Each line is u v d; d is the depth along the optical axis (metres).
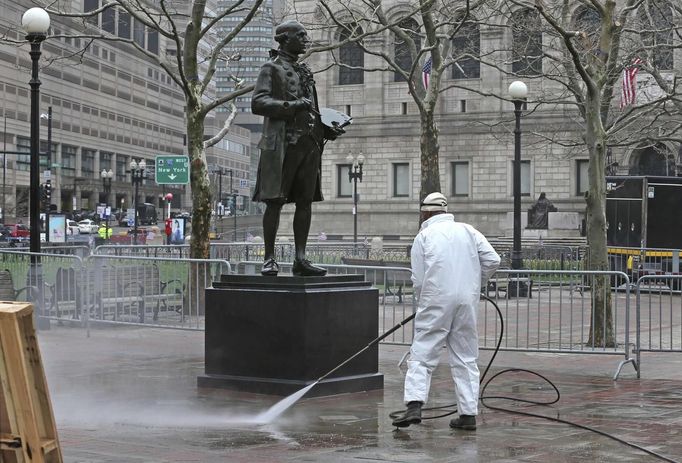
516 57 38.94
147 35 81.56
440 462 7.00
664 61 35.91
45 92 91.62
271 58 10.37
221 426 8.48
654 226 34.47
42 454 5.21
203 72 88.44
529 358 14.50
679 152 48.22
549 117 58.84
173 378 11.56
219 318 10.48
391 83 63.97
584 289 13.80
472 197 62.09
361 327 10.50
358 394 10.27
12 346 5.14
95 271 16.70
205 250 21.69
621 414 9.34
